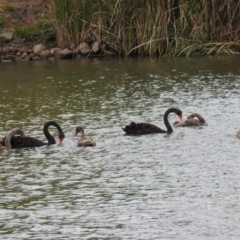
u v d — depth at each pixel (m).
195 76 34.69
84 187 19.45
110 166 21.16
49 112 28.12
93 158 21.98
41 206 18.19
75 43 41.34
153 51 40.34
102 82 33.81
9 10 43.72
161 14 40.16
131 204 18.17
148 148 22.92
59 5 40.97
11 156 22.42
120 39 41.00
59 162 21.67
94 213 17.67
